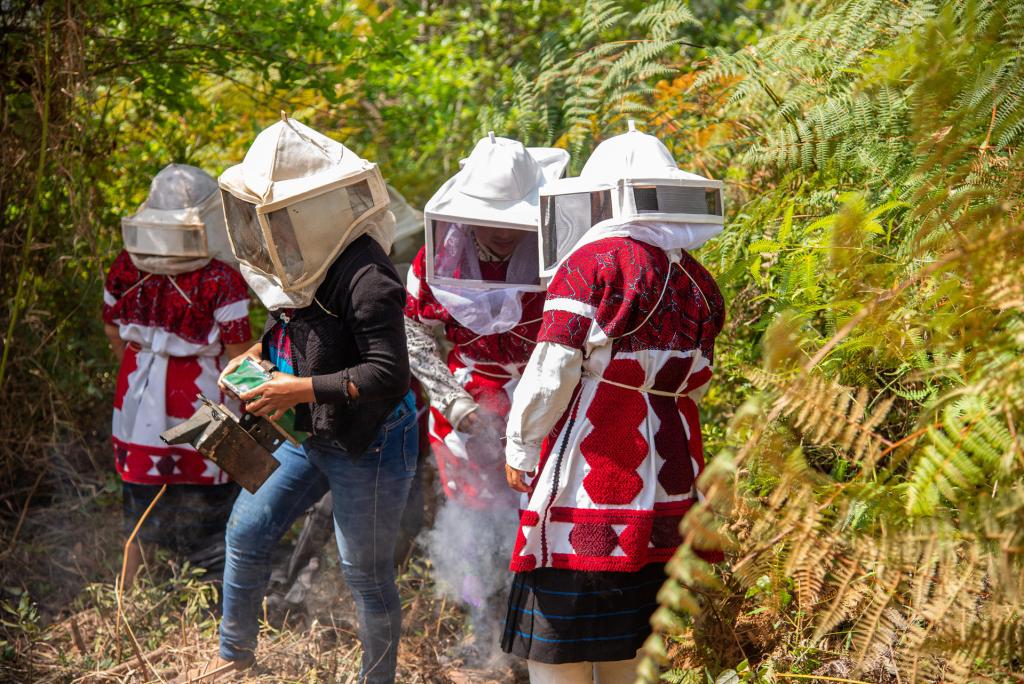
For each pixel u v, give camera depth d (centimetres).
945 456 172
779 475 187
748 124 359
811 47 333
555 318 224
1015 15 204
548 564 230
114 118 454
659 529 228
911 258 222
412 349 284
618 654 229
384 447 262
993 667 195
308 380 246
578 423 229
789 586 257
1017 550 166
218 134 529
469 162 275
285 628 319
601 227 233
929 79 197
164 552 356
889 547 174
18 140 378
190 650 305
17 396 390
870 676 225
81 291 410
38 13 370
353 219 245
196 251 339
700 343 236
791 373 209
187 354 348
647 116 402
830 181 318
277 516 274
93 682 289
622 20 524
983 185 210
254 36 427
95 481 414
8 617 329
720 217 238
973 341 193
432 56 559
